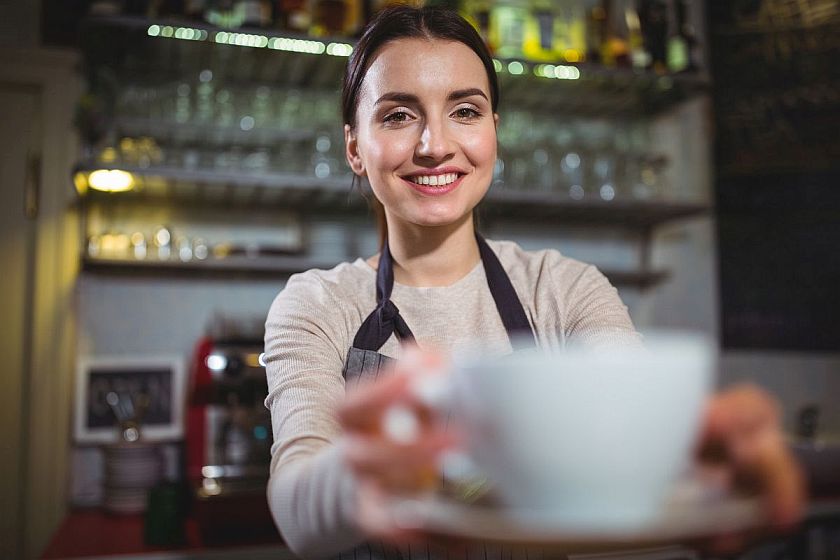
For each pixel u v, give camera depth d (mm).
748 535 363
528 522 333
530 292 1115
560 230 2896
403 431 396
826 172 2900
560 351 1069
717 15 2986
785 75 2926
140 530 2035
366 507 376
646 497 350
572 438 337
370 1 2416
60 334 2416
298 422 788
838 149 2900
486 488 401
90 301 2469
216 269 2537
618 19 2943
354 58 1092
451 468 469
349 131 1175
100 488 2424
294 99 2438
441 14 1038
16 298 2432
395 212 1026
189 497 2174
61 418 2398
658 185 2740
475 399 357
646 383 335
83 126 2307
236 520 1873
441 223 1010
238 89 2516
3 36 2428
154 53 2352
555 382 337
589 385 334
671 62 2693
